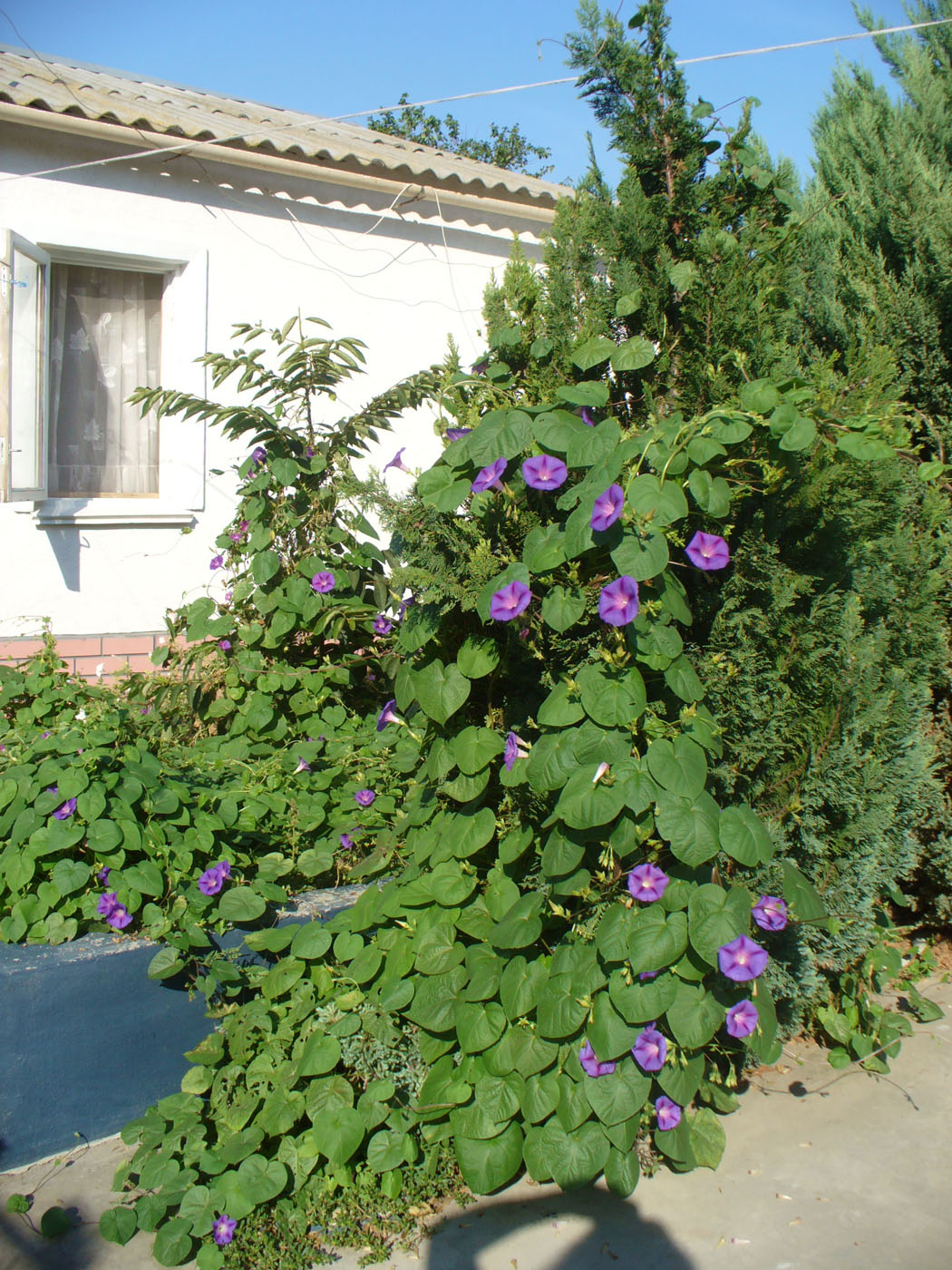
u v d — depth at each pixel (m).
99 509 5.44
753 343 2.97
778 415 2.54
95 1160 2.80
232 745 4.00
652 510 2.37
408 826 3.26
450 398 3.21
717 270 2.98
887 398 3.08
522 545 2.77
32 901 2.92
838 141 4.93
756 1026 2.61
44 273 5.17
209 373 5.69
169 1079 2.95
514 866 2.94
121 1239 2.46
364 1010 2.82
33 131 5.10
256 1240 2.48
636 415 3.15
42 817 2.99
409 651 2.94
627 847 2.42
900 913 4.24
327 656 4.54
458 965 2.74
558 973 2.56
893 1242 2.53
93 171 5.29
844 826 3.08
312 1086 2.71
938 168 4.59
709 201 3.20
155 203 5.48
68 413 5.62
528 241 6.78
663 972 2.46
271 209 5.84
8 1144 2.78
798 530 2.91
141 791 3.14
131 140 5.16
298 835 3.54
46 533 5.27
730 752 2.90
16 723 3.73
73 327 5.60
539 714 2.54
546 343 3.07
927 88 4.78
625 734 2.44
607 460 2.48
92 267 5.59
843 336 4.49
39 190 5.16
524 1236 2.55
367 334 6.25
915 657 3.52
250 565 4.49
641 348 2.85
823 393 2.94
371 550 4.68
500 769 2.90
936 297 4.32
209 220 5.65
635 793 2.36
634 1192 2.72
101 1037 2.86
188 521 5.66
